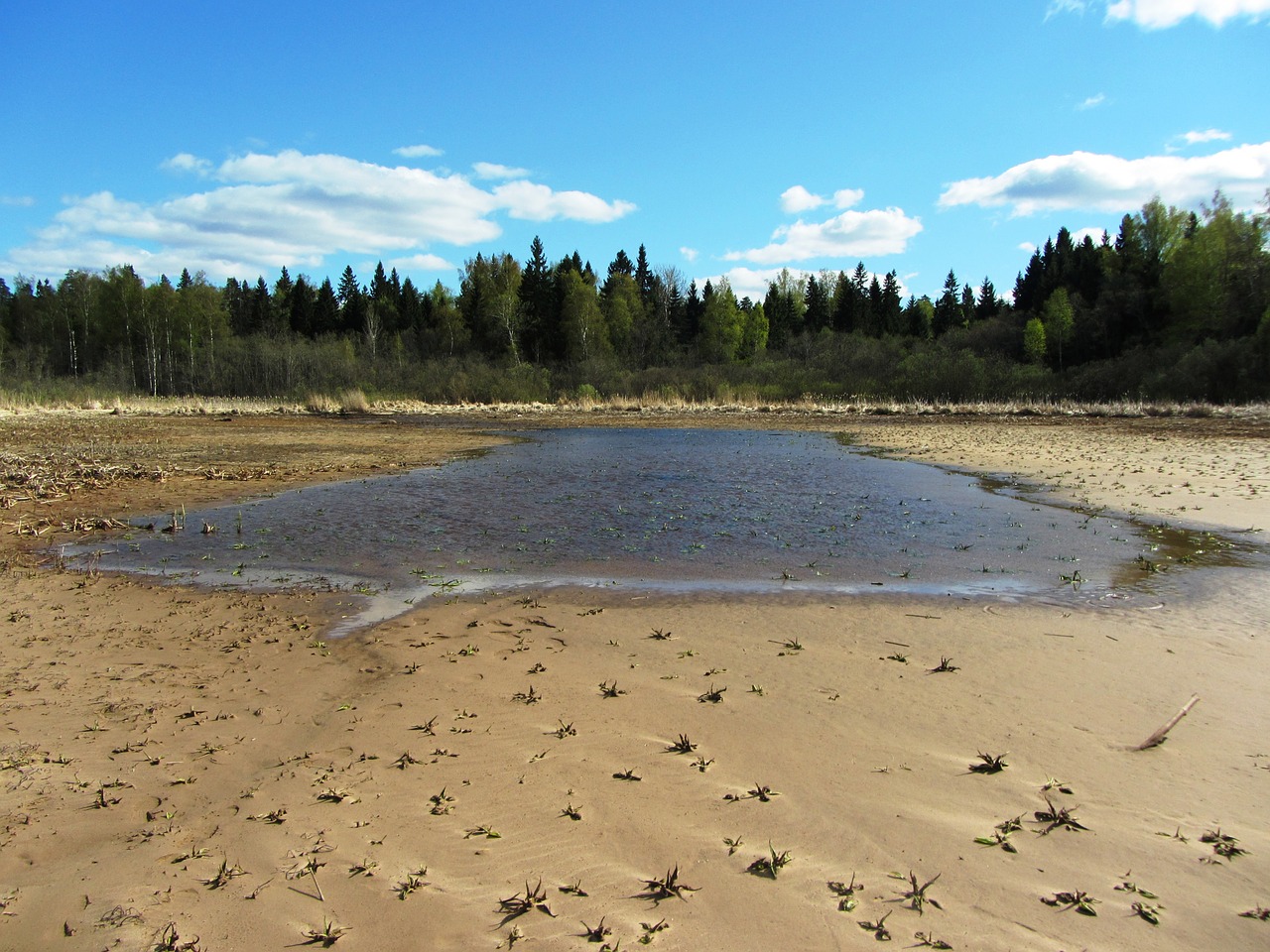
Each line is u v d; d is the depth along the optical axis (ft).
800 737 14.92
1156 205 199.52
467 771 13.76
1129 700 16.47
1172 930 9.67
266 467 59.62
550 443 81.41
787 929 9.71
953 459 61.87
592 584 26.55
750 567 28.71
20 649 20.38
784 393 151.84
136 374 189.37
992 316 294.05
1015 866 10.96
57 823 12.20
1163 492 43.39
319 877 10.87
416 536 34.81
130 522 38.27
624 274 264.31
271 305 282.15
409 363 205.67
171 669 18.89
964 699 16.61
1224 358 121.60
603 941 9.50
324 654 19.86
